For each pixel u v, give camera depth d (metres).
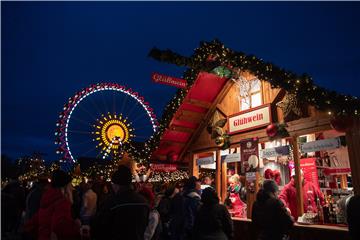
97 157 21.23
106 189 8.14
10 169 36.50
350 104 5.35
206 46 6.04
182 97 8.66
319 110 6.02
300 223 6.20
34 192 5.79
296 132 6.69
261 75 5.73
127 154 11.01
